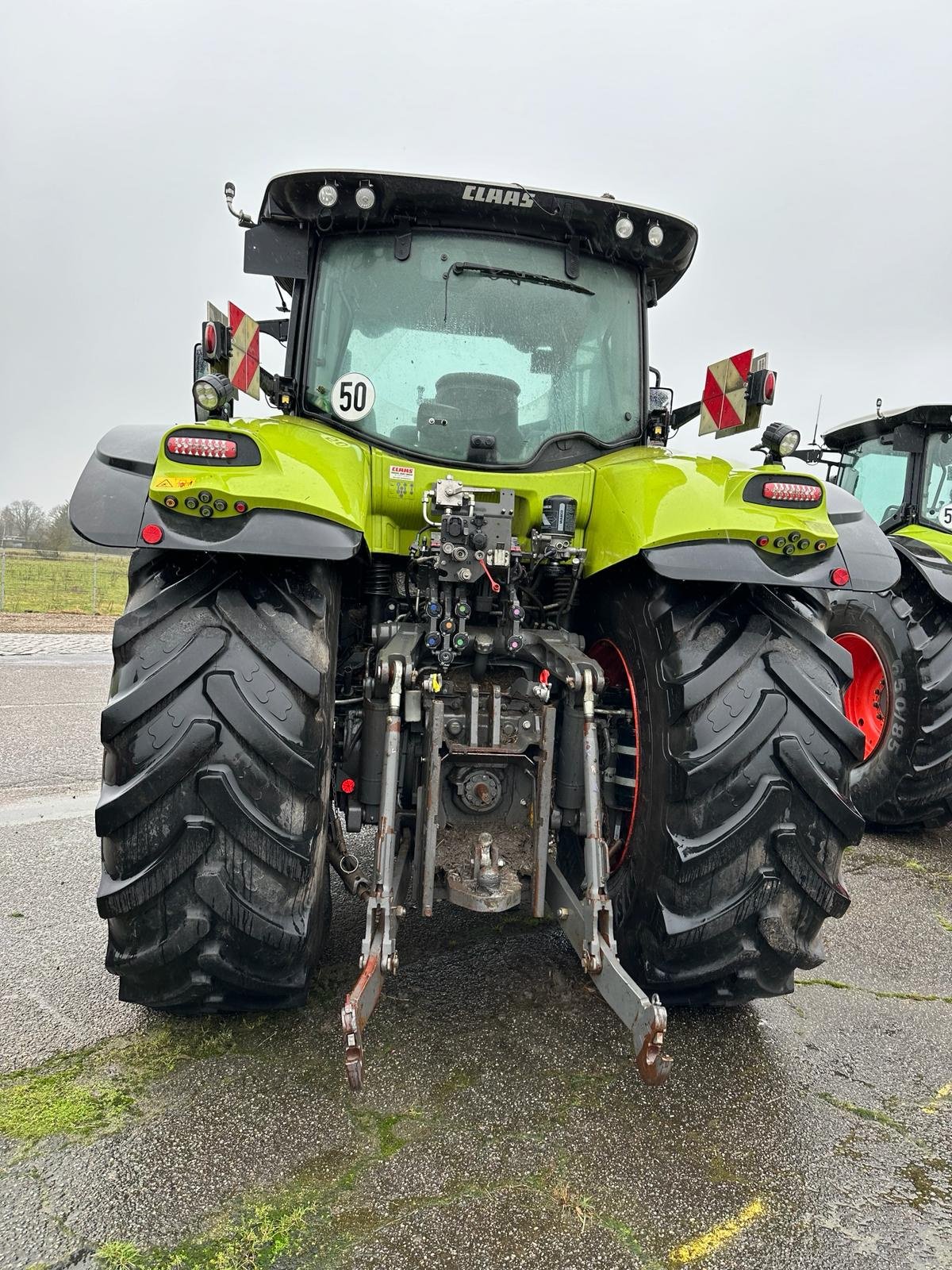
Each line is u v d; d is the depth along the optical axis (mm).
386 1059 2225
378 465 2467
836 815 2119
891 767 4434
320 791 2006
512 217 2668
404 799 2428
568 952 2885
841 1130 2045
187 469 1899
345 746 2453
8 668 9867
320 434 2365
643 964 2246
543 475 2521
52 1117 1967
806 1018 2586
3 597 19312
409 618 2609
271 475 1930
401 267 2670
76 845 3926
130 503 1927
